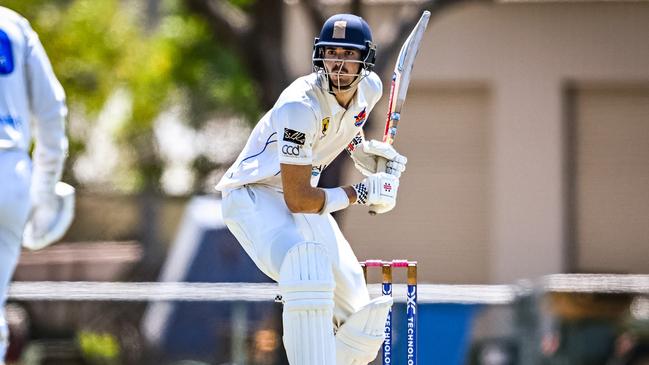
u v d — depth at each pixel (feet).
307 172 49.44
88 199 153.69
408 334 52.75
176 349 104.27
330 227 53.57
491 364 89.51
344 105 50.62
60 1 165.78
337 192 50.31
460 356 88.94
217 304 99.66
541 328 90.58
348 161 115.14
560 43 166.71
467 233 166.81
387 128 53.21
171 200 154.81
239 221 51.88
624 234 166.81
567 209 166.61
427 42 167.12
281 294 50.11
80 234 152.76
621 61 166.61
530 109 166.91
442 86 167.43
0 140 55.06
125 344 103.81
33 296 94.27
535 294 90.53
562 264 166.30
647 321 92.17
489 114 166.91
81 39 160.97
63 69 161.27
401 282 136.67
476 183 166.91
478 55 166.91
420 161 167.22
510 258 166.40
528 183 166.81
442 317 89.10
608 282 93.20
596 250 166.81
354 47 49.03
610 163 167.02
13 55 55.98
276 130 50.98
